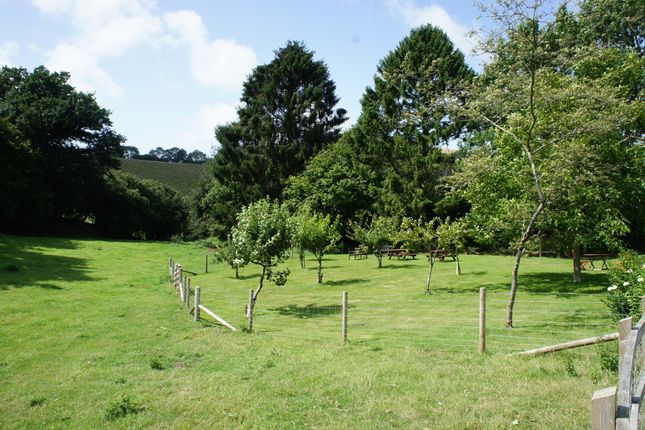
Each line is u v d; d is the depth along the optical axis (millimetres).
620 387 3355
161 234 72688
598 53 15289
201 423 7770
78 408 9086
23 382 11070
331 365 10539
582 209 18672
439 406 7668
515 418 6949
